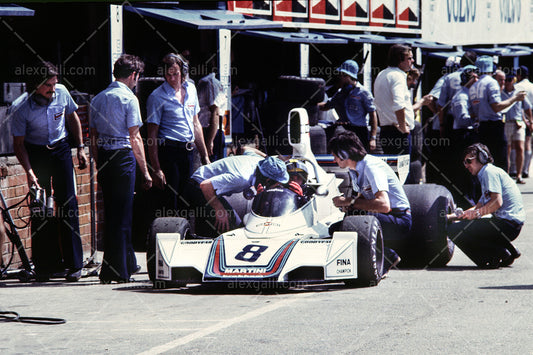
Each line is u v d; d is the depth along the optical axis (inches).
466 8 1270.9
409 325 347.9
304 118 495.5
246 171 477.1
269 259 425.7
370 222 445.1
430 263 530.9
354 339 325.1
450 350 306.5
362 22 1023.0
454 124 730.2
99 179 486.9
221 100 646.5
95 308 402.6
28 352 315.6
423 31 1155.3
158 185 528.1
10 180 537.3
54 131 488.7
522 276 477.1
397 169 547.5
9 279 508.7
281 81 787.4
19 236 519.8
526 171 1113.4
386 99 653.9
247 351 310.5
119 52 645.9
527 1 1480.1
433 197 525.3
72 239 493.7
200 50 768.3
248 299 418.6
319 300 409.1
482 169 513.3
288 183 472.4
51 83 477.1
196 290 454.3
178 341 327.6
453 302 396.2
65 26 645.9
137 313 387.2
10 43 642.8
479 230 510.6
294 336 331.9
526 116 1050.1
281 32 885.2
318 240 440.1
